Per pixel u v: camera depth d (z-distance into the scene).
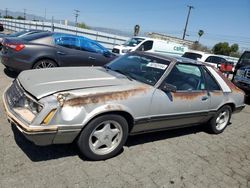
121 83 3.83
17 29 33.50
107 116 3.46
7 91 3.86
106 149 3.65
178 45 16.92
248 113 8.08
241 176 3.97
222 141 5.25
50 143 3.21
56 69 4.21
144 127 4.05
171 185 3.40
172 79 4.28
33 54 7.00
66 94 3.18
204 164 4.12
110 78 3.97
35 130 2.98
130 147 4.21
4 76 7.59
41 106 3.07
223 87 5.30
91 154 3.51
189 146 4.70
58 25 25.23
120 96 3.55
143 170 3.62
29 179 3.02
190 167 3.94
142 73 4.30
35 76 3.74
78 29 26.08
